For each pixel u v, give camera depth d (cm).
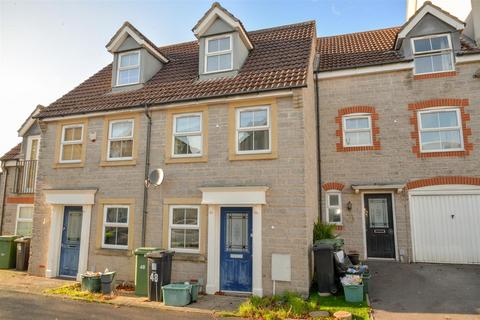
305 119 920
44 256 1100
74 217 1110
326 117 1228
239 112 959
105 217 1056
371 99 1190
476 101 1088
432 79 1137
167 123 1027
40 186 1153
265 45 1178
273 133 902
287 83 902
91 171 1094
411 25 1167
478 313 676
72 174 1118
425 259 1082
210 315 718
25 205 1498
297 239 836
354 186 1141
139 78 1191
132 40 1220
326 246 823
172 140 1016
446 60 1140
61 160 1151
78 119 1145
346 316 650
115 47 1228
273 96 911
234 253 898
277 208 866
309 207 909
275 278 831
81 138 1140
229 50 1083
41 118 1173
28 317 701
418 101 1140
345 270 828
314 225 1000
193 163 974
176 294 788
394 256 1116
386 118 1166
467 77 1105
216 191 911
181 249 951
